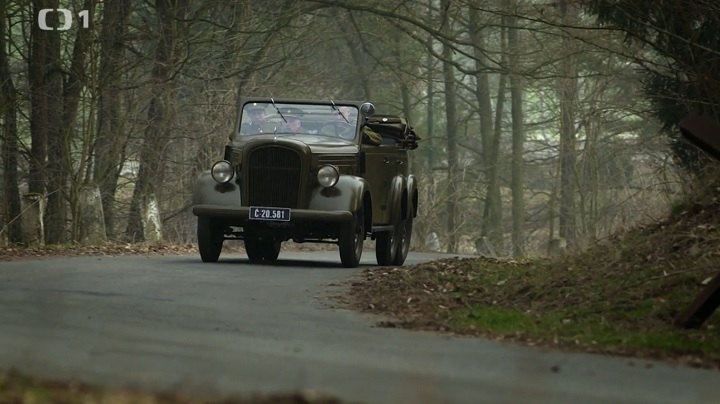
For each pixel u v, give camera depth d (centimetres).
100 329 1371
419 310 1675
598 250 1969
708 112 2542
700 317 1457
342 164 2488
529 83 5472
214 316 1544
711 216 1855
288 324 1495
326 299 1803
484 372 1152
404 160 2792
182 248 3159
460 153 7731
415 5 5400
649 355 1309
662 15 2398
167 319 1494
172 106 4069
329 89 6241
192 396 912
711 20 2380
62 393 892
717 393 1080
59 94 3894
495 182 6744
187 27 3988
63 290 1798
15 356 1142
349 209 2417
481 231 6725
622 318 1540
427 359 1228
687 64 2452
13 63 4488
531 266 2108
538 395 1023
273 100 2578
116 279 1997
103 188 4141
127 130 4153
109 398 868
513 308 1691
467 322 1534
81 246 3002
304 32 4706
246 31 4200
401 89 6644
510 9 2991
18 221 3741
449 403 957
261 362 1157
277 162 2425
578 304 1650
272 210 2416
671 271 1705
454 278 1988
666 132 3017
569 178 6069
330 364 1161
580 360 1259
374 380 1067
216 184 2459
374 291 1889
